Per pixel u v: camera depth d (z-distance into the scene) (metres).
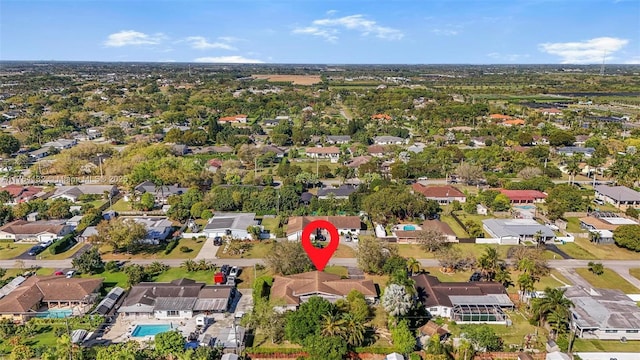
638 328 77.75
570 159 195.12
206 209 137.75
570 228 130.50
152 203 143.25
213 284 95.50
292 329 74.00
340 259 109.38
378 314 84.81
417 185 160.12
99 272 102.81
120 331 80.31
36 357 71.81
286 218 135.75
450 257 103.25
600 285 97.94
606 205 149.75
